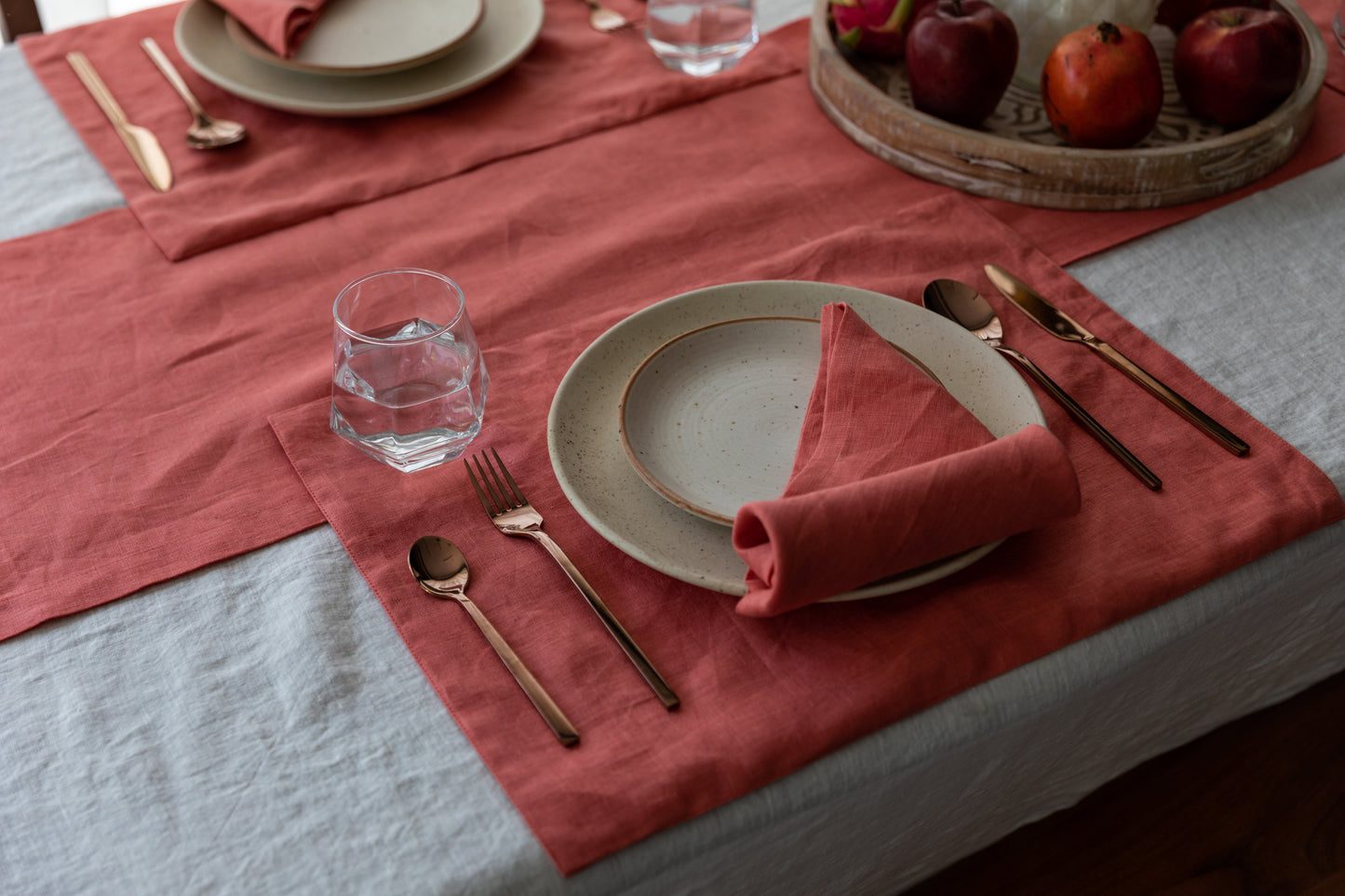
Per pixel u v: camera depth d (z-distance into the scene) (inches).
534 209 37.2
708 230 36.1
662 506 25.0
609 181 38.6
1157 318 32.1
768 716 21.9
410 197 37.9
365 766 21.4
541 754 21.3
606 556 25.1
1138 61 35.0
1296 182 37.1
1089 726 28.0
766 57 44.8
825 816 22.8
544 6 47.7
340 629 24.0
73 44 45.1
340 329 26.3
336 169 39.1
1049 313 31.7
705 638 23.4
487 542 25.5
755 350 28.5
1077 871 43.7
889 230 35.2
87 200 37.4
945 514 21.9
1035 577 24.4
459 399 27.6
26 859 20.1
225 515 26.4
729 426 26.7
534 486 26.8
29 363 31.2
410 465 27.4
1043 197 36.4
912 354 28.3
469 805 20.7
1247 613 27.1
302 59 41.1
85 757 21.7
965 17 36.7
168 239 35.4
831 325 26.2
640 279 34.2
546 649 23.2
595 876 20.1
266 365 31.4
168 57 44.3
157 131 40.6
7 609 24.3
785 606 21.4
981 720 22.8
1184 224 35.7
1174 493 26.4
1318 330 31.5
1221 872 43.6
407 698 22.7
